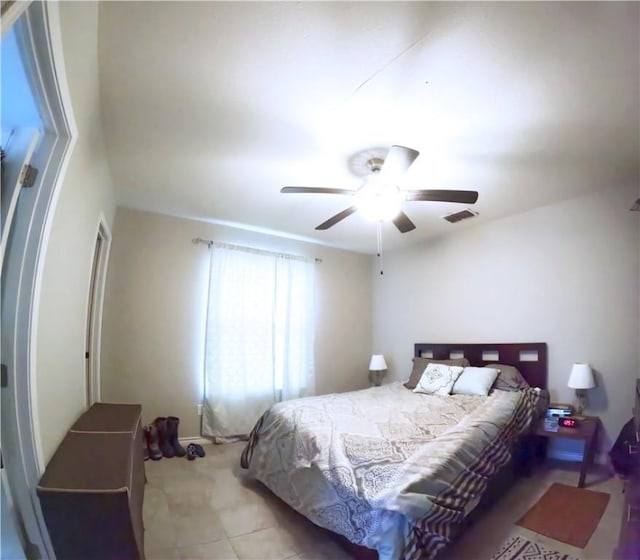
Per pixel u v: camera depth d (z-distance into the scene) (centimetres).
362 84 169
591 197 300
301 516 215
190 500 234
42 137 130
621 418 275
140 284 349
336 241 459
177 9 128
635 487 170
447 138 215
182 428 356
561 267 316
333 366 473
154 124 202
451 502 159
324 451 195
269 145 225
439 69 158
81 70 137
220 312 379
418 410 260
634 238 277
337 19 133
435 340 423
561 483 253
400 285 475
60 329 158
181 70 159
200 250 384
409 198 219
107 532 129
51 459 145
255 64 156
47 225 128
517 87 170
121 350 335
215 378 366
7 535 122
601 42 142
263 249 424
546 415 282
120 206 343
